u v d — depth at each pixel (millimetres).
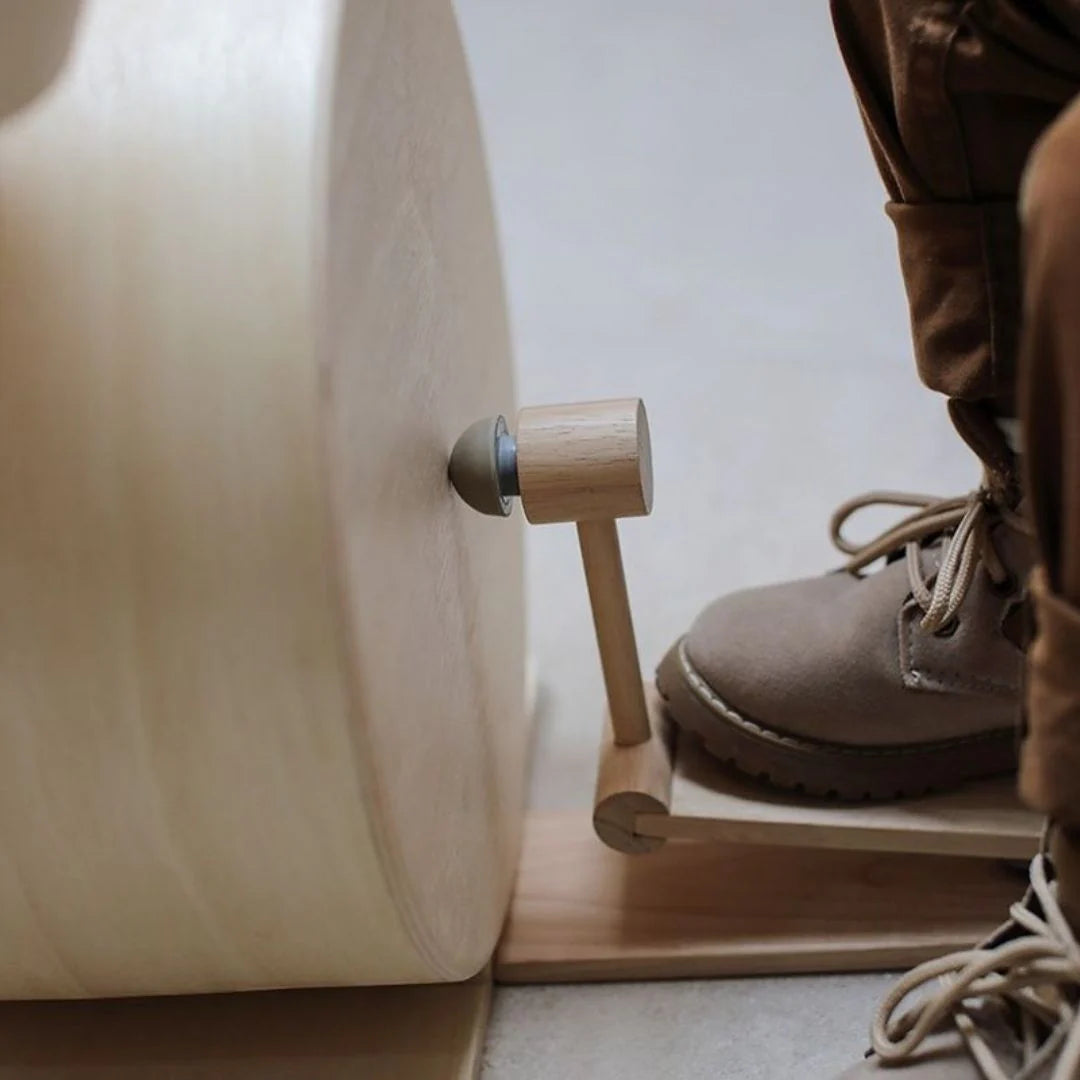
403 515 541
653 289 1266
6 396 450
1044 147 364
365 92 513
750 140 1448
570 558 1032
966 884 739
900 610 695
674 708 743
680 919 736
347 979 604
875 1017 573
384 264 533
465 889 622
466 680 641
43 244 452
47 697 472
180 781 489
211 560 452
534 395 1155
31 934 559
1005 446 609
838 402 1129
